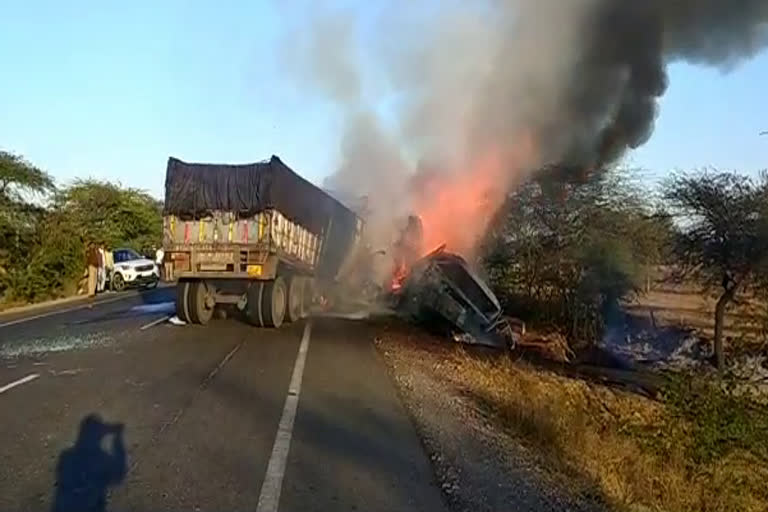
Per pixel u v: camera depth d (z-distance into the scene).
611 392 15.73
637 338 25.17
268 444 8.06
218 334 17.75
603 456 9.53
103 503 6.16
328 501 6.33
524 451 8.59
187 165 18.53
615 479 8.42
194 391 10.91
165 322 20.36
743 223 23.69
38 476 6.87
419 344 17.69
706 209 24.31
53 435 8.34
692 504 9.09
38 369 12.82
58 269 32.88
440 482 6.98
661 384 16.09
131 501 6.22
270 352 14.97
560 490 7.30
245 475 6.96
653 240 25.94
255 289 18.89
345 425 9.05
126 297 31.94
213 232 18.53
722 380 13.52
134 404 10.00
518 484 7.22
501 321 22.00
